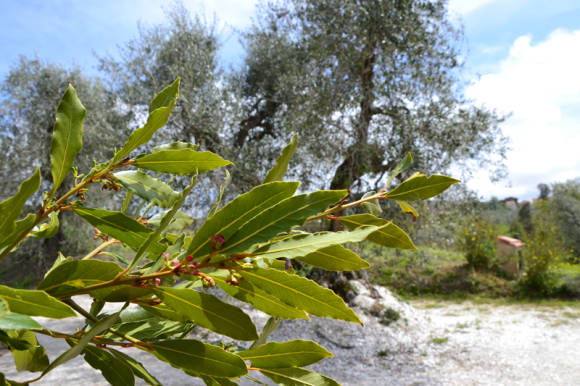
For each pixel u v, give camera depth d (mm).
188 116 7758
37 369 582
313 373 534
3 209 377
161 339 602
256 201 465
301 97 7840
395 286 11688
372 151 7637
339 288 8312
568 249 14719
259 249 459
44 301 370
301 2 8625
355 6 7461
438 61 7543
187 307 466
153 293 476
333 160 7930
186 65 8195
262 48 9742
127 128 8836
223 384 513
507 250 12219
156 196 571
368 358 6305
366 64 7879
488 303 10383
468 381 5379
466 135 7371
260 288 473
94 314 551
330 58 7863
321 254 509
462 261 13172
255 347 579
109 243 660
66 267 467
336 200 463
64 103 486
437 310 9703
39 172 378
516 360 6090
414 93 7488
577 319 8414
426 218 7938
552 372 5574
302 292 450
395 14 7312
